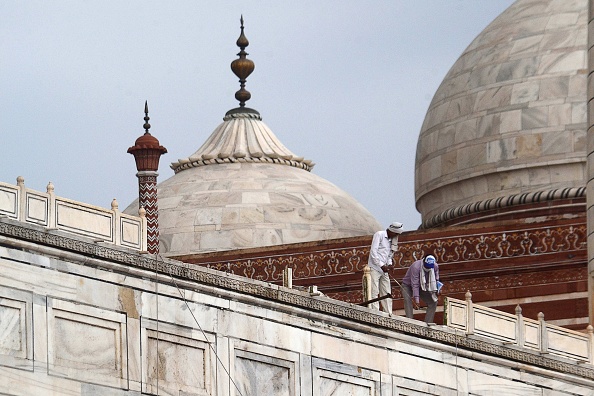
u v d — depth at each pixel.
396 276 53.78
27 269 35.91
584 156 56.56
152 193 53.84
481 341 42.88
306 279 54.62
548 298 53.16
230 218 58.28
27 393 35.56
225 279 38.66
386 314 41.28
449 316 42.62
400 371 41.38
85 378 36.38
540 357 43.88
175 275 37.94
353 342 40.69
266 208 58.53
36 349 35.78
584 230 53.28
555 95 57.25
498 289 53.44
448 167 58.59
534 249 53.50
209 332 38.28
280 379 39.34
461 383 42.41
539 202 56.72
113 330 36.94
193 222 58.28
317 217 58.75
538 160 56.97
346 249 54.44
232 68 63.62
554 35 58.25
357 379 40.56
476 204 57.69
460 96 58.78
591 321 48.41
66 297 36.34
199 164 61.06
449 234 54.00
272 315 39.38
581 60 57.59
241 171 60.31
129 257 37.31
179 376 37.75
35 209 36.44
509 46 58.62
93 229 37.28
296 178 60.28
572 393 44.34
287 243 57.75
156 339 37.50
